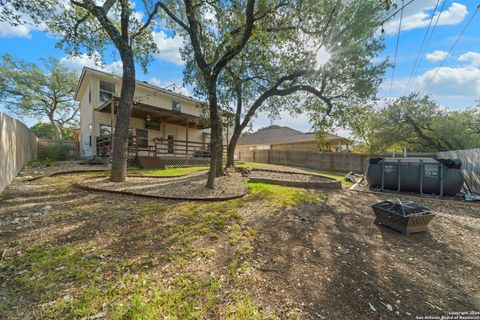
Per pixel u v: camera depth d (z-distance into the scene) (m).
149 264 2.26
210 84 5.84
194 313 1.60
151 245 2.69
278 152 19.31
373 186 8.23
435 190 6.93
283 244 2.95
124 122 6.49
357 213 4.72
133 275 2.05
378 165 8.02
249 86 9.24
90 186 5.53
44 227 3.13
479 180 6.64
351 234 3.49
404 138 13.55
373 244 3.14
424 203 5.98
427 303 1.88
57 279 1.97
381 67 6.62
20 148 7.48
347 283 2.12
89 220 3.45
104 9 6.15
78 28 6.98
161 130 14.48
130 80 6.54
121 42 6.38
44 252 2.43
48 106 19.44
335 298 1.88
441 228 3.89
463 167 7.57
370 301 1.87
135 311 1.59
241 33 5.77
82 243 2.68
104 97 11.95
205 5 6.45
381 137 13.62
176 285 1.92
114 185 5.89
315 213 4.57
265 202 5.12
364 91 6.86
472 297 1.99
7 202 4.21
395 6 4.12
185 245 2.73
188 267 2.23
